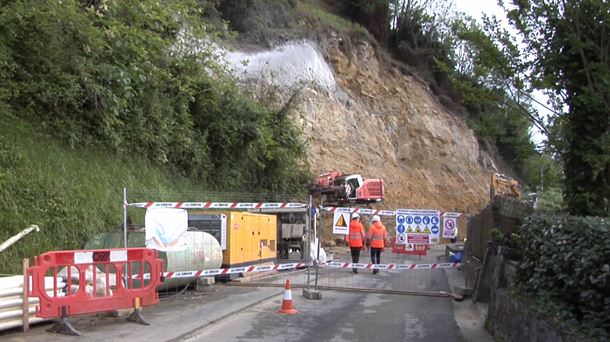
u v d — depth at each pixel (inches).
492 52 359.9
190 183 765.3
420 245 508.7
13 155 457.4
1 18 467.2
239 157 888.3
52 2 500.7
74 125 543.8
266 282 537.3
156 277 339.0
